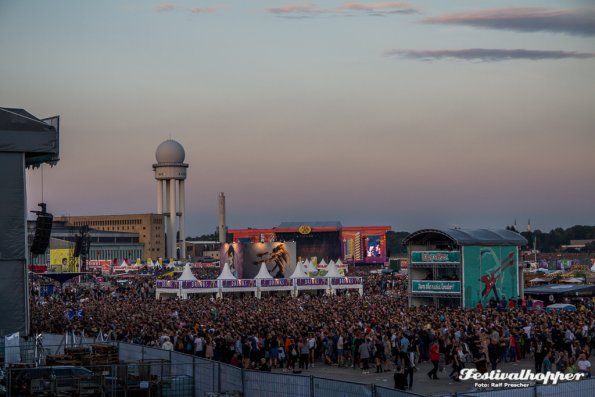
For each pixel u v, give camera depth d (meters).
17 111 60.56
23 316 55.59
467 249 86.25
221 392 35.47
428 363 54.16
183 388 39.09
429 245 91.94
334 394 29.39
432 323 57.00
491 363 50.38
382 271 197.50
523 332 54.50
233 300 99.00
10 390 36.31
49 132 56.81
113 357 44.78
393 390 26.75
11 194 55.81
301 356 51.69
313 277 129.00
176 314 73.06
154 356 43.25
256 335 54.03
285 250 144.25
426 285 88.69
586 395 29.94
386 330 54.16
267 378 33.22
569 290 86.81
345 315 69.00
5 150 55.69
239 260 147.38
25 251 56.03
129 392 37.88
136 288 136.38
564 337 49.69
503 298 86.31
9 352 46.81
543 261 185.88
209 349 50.25
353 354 52.50
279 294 133.88
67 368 37.72
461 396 27.17
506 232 92.00
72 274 121.31
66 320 70.81
